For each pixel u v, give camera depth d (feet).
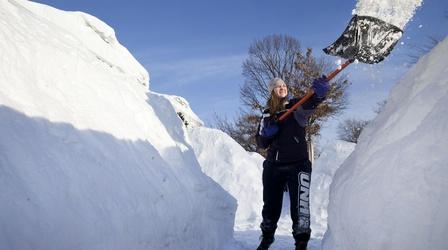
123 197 7.83
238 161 24.93
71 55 9.71
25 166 6.16
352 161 8.06
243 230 18.37
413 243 5.13
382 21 8.28
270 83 11.91
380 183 6.11
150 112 11.50
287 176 11.49
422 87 6.79
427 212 5.14
